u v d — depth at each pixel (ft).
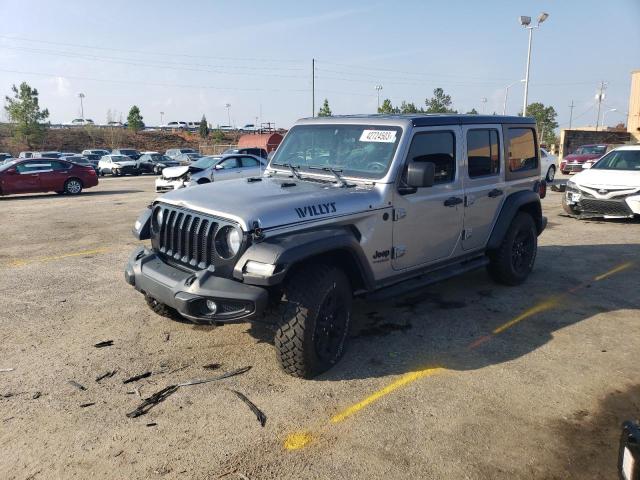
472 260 19.06
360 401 12.08
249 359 14.25
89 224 37.24
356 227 14.01
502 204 19.49
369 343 15.34
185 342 15.38
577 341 15.57
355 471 9.66
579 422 11.29
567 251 27.12
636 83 106.22
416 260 16.15
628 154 36.63
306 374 12.98
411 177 13.97
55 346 15.11
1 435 10.77
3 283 21.50
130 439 10.64
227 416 11.46
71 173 61.82
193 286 12.17
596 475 9.62
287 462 9.93
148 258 14.20
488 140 18.52
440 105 158.51
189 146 254.47
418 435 10.78
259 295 11.63
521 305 18.69
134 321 17.08
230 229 12.16
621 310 18.21
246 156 56.34
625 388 12.75
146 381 13.05
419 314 17.76
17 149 187.01
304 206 12.82
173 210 13.85
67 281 21.80
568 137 114.21
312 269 12.82
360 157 15.52
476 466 9.83
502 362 14.15
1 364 13.94
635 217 35.53
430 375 13.37
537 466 9.86
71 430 10.94
